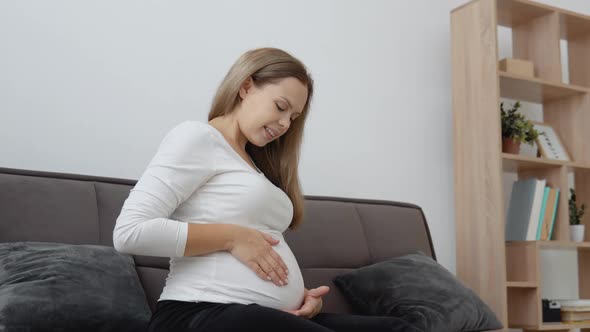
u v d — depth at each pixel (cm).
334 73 303
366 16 317
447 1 347
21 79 222
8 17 222
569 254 368
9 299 142
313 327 114
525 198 316
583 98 337
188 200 132
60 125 228
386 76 320
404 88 325
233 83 142
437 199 326
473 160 314
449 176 332
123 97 243
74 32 235
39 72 226
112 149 238
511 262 311
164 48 255
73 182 190
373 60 316
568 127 344
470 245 311
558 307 311
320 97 297
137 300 166
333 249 236
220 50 270
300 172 286
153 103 250
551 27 330
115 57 243
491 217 301
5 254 156
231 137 143
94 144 234
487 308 225
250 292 127
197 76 262
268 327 112
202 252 125
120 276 167
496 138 302
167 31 257
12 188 175
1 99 217
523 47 345
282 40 289
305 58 295
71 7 235
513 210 322
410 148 321
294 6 295
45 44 228
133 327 157
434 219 323
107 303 156
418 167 323
